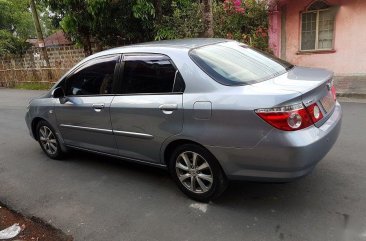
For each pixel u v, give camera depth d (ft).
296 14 38.37
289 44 39.75
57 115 16.78
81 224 12.08
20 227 12.26
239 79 11.37
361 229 10.27
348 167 14.26
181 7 38.96
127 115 13.37
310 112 10.38
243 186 13.35
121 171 16.15
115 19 39.37
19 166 18.17
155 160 13.30
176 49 12.49
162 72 12.55
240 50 13.52
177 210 12.28
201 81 11.50
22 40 67.00
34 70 53.67
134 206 12.89
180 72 12.01
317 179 13.44
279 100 9.95
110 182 15.10
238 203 12.25
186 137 11.76
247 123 10.39
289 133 9.96
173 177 13.05
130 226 11.65
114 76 14.10
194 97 11.45
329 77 11.87
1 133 25.13
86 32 42.75
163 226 11.44
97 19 38.96
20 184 15.92
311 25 38.04
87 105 14.96
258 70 12.23
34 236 11.64
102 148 15.26
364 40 35.73
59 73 50.29
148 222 11.76
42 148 19.04
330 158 15.26
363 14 35.09
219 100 10.91
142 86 13.12
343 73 37.60
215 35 38.45
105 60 14.56
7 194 15.01
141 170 16.02
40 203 13.91
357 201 11.71
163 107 12.12
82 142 16.17
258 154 10.44
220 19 39.04
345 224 10.55
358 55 36.40
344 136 17.97
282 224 10.82
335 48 37.32
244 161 10.78
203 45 13.00
